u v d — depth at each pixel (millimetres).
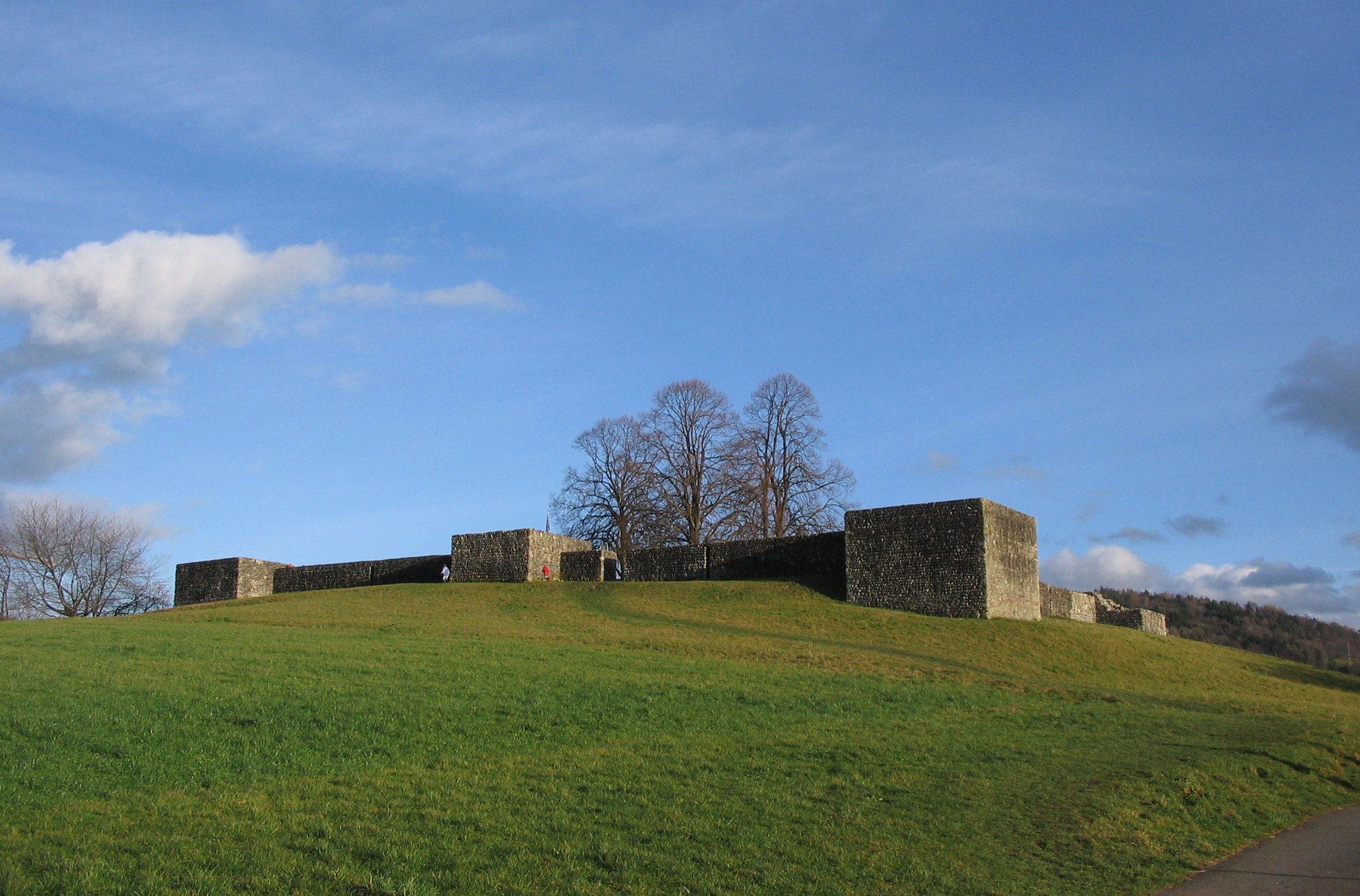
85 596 77125
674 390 81750
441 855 16938
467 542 71500
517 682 31672
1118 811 20969
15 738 22547
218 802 19281
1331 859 19297
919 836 19109
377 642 40625
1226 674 52438
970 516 56594
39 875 15539
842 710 30828
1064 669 47531
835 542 63625
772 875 16938
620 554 71062
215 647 37000
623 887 16188
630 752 24172
